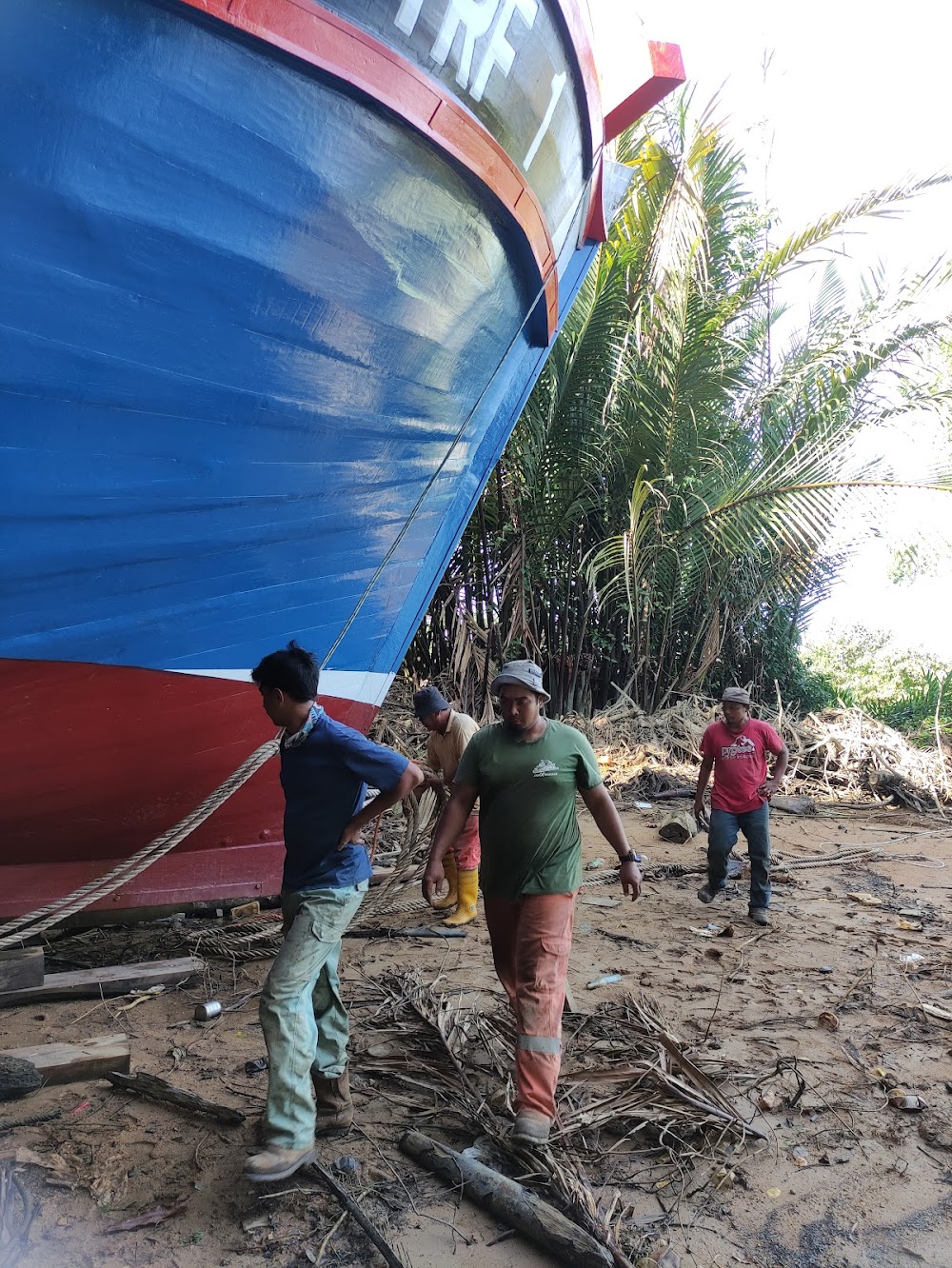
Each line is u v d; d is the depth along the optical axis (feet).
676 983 16.07
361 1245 9.06
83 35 10.21
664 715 42.24
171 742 15.46
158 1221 9.20
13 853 15.71
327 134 12.44
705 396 38.96
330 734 10.34
